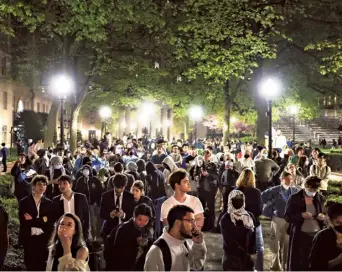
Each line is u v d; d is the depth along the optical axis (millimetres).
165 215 7141
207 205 13961
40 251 7797
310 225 7891
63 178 8289
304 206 7941
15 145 52125
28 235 7797
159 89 35062
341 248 5281
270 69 31219
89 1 14820
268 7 23672
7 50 48219
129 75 34156
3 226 6953
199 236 5664
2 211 7020
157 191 11602
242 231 6715
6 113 50594
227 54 23500
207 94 36281
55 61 34406
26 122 48219
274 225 9461
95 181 11781
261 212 8781
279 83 31406
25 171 13750
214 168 14602
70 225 5348
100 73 31000
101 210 8883
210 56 23938
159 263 4855
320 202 8023
